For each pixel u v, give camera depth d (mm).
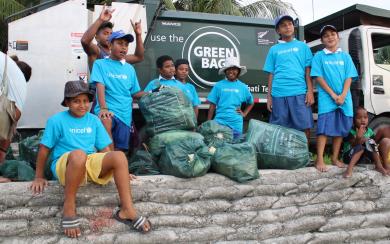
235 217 3504
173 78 4891
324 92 4266
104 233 3123
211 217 3465
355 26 6453
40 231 3061
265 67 4676
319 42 6758
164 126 4156
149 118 4211
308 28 6902
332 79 4238
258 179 3760
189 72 5684
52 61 5359
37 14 5375
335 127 4219
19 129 5348
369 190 4094
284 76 4430
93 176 3146
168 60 4762
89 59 4566
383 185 4164
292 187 3822
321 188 3947
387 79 6023
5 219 3088
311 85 4430
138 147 4645
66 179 2975
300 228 3637
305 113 4379
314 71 4285
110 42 4051
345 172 4105
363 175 4137
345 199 3988
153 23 5484
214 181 3658
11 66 3527
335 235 3684
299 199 3805
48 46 5363
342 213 3893
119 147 4027
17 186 3209
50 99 5363
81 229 3092
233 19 5922
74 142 3346
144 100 4266
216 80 5824
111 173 3217
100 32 4633
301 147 4062
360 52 5930
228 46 5895
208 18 5789
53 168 3312
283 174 3885
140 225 3115
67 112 3416
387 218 3969
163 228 3303
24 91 3611
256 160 3793
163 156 3818
